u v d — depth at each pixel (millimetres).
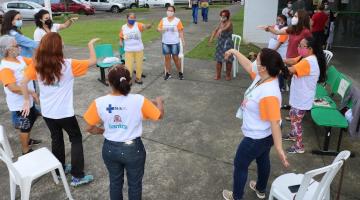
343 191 3850
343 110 4895
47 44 3359
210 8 28484
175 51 7465
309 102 4332
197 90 7090
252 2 11703
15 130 5348
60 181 4039
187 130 5340
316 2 11195
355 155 4590
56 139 3877
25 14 21438
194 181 4066
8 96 4199
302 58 4352
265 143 3129
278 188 3168
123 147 2939
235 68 7879
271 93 2900
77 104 6367
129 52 7105
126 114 2869
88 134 5199
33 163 3537
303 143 4910
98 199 3752
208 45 11594
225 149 4789
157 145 4887
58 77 3447
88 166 4359
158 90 7090
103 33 14586
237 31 15086
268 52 2922
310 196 3051
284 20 6488
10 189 3602
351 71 8531
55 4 23750
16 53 4023
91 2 26172
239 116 3309
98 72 8344
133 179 3102
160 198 3764
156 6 30266
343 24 11312
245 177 3367
